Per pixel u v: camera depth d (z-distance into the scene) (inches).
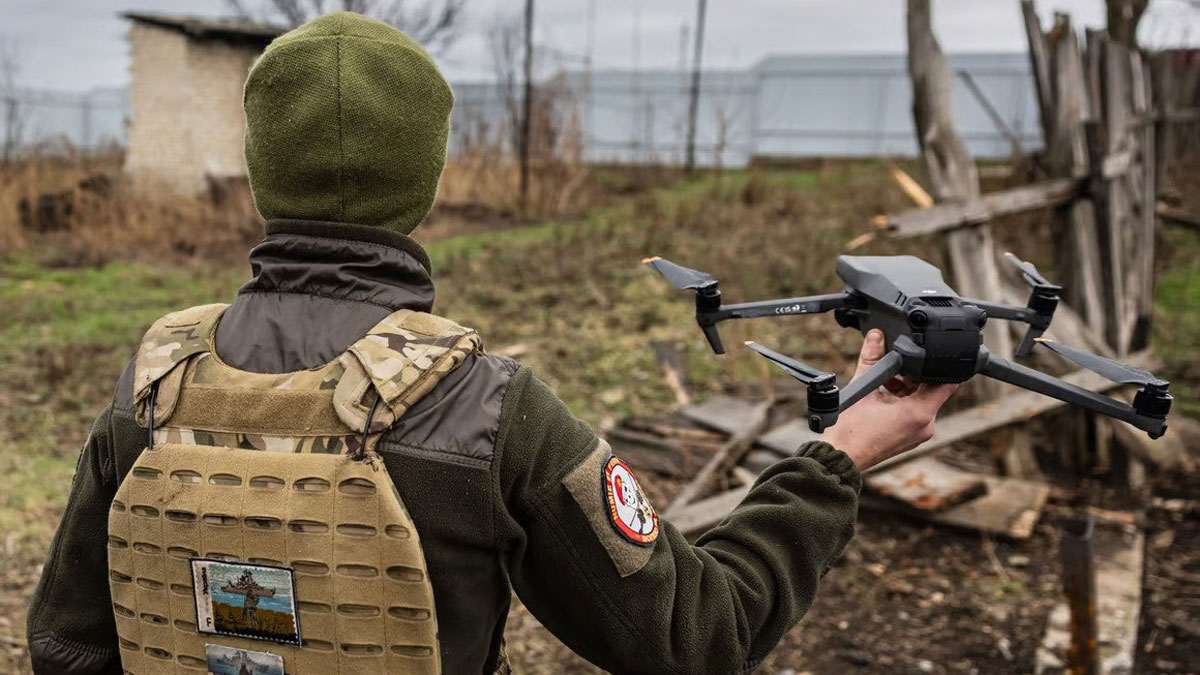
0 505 159.8
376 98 37.6
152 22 509.4
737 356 249.9
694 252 361.4
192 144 514.3
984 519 162.7
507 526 36.1
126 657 39.3
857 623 139.6
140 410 38.5
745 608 39.4
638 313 289.0
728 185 600.1
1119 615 136.6
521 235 429.1
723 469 183.9
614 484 37.8
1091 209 189.2
